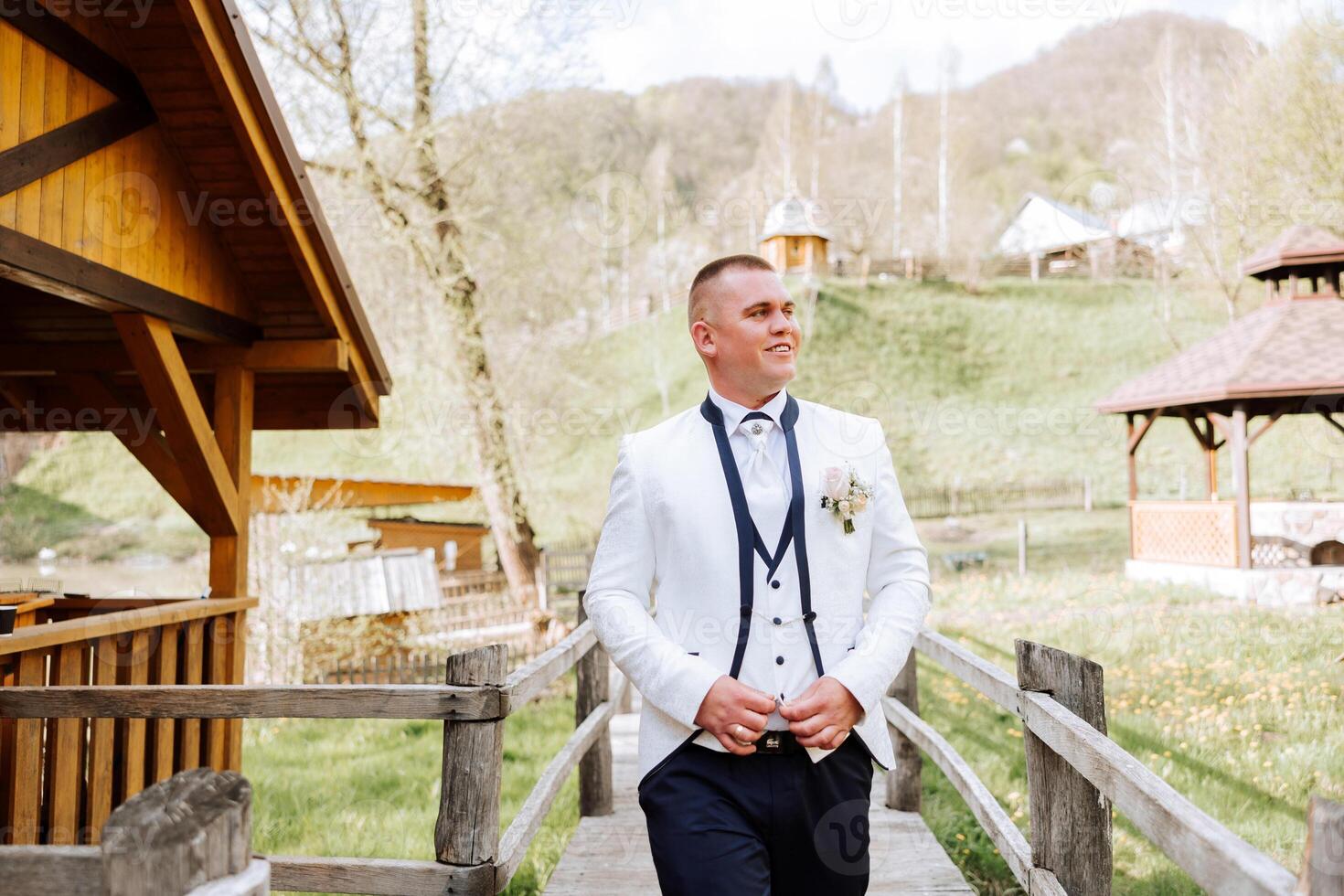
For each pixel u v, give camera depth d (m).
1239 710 6.14
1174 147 25.17
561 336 17.02
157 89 4.02
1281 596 10.66
